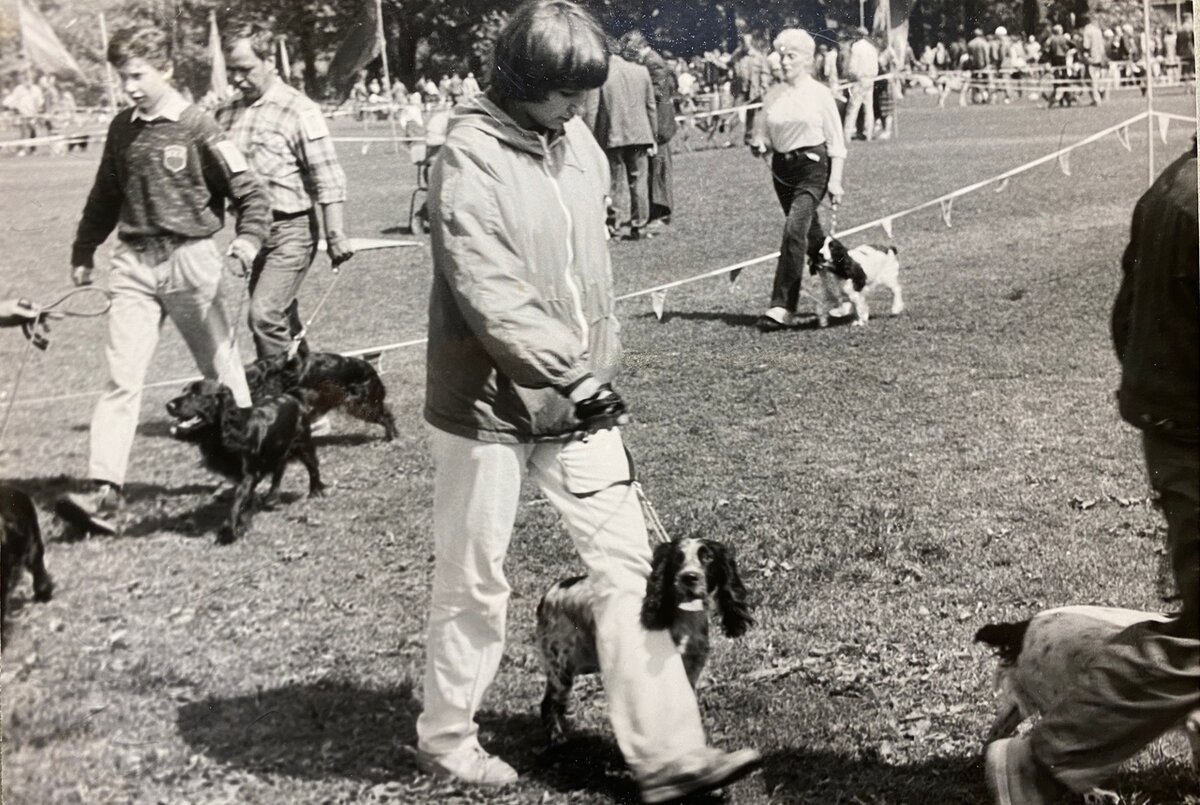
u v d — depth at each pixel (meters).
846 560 3.45
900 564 3.47
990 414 3.96
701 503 3.65
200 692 3.22
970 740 2.95
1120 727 2.49
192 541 3.52
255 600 3.43
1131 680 2.46
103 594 3.43
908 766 2.90
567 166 2.55
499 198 2.42
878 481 3.71
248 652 3.31
